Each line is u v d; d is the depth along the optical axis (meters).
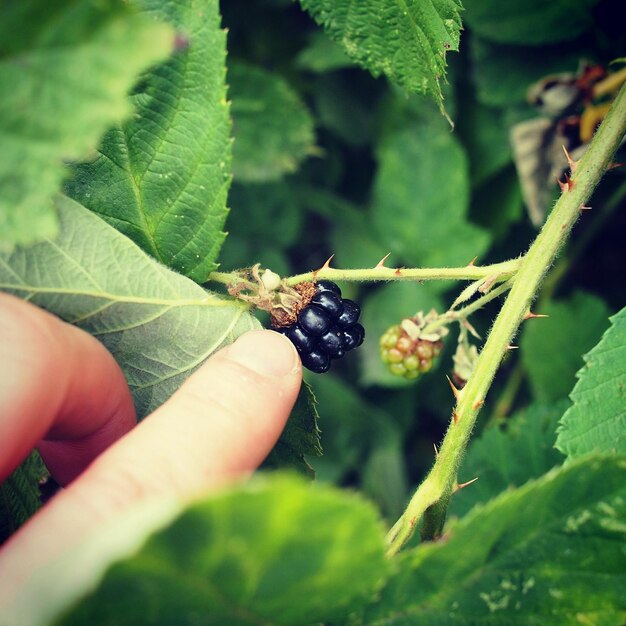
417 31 0.13
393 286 0.22
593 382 0.12
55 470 0.13
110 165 0.11
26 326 0.09
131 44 0.07
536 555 0.09
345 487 0.24
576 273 0.25
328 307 0.13
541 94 0.17
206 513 0.06
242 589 0.07
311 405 0.12
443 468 0.12
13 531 0.13
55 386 0.10
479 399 0.12
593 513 0.09
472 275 0.13
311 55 0.21
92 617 0.07
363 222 0.22
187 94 0.11
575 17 0.18
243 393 0.11
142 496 0.09
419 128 0.21
